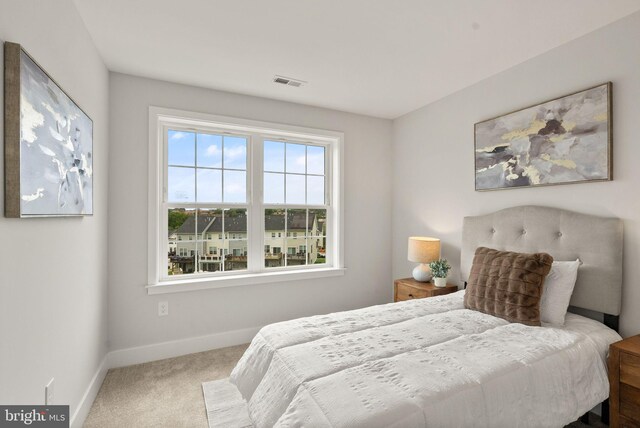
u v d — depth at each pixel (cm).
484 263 225
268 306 316
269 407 135
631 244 188
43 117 130
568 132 215
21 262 119
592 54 205
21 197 112
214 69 255
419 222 347
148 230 267
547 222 223
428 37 212
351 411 110
